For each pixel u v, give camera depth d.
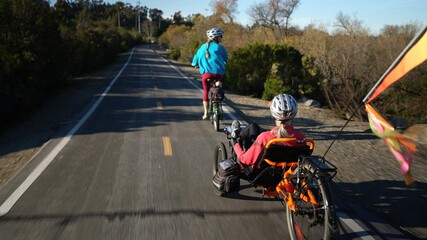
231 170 4.79
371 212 4.97
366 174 6.51
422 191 5.77
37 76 14.51
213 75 9.86
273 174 4.40
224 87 23.06
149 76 25.17
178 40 65.94
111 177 6.03
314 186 3.82
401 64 3.52
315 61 19.39
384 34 21.30
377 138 9.53
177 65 40.25
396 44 18.08
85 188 5.56
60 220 4.56
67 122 10.30
